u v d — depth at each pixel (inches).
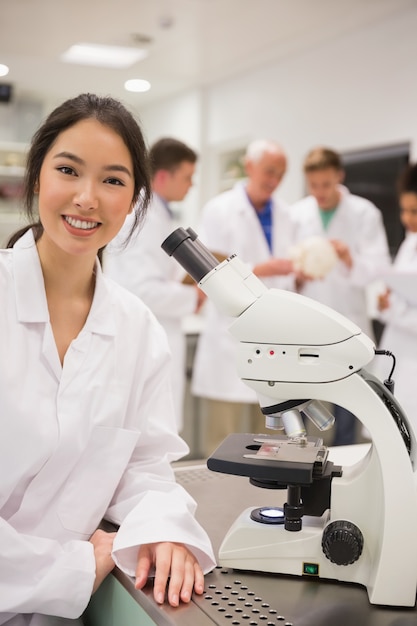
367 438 154.9
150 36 172.2
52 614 42.2
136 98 261.9
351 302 144.7
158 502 44.7
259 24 163.0
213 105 235.0
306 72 188.4
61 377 45.5
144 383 50.4
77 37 174.2
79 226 43.6
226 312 40.8
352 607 37.5
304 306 39.3
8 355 44.1
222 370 139.7
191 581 39.4
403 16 155.6
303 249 128.0
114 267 122.3
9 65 213.0
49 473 45.1
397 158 164.6
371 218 147.9
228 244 137.3
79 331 47.9
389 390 42.4
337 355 38.8
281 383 39.8
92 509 46.5
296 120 193.5
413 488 37.8
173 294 120.0
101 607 46.2
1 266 46.2
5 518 45.7
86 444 45.8
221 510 50.9
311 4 149.1
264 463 40.2
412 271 115.6
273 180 134.6
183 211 252.1
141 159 46.4
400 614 36.9
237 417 143.3
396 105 160.6
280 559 41.3
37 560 41.9
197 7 148.9
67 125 43.8
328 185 140.6
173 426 51.6
